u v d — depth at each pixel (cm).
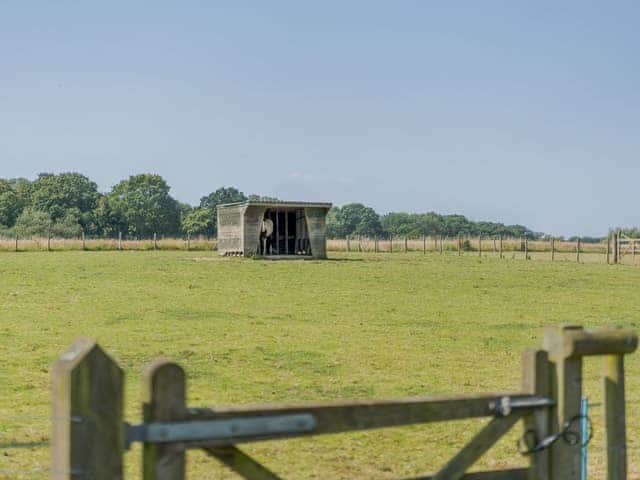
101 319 2545
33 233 14050
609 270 4997
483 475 757
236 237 5769
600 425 1378
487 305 3120
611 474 793
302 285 3700
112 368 577
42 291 3247
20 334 2239
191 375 1766
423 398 705
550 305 3145
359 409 673
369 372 1836
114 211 17050
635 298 3416
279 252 6166
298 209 6028
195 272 4234
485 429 740
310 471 1138
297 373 1812
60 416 563
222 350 2059
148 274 4059
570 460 759
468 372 1858
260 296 3247
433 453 1235
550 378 759
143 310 2758
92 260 5112
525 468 769
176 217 17725
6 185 17325
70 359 563
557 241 8806
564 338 747
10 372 1753
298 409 649
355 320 2655
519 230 19762
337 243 8281
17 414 1400
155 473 597
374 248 8056
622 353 782
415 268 4838
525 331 2491
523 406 742
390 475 1127
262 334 2330
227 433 618
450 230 19725
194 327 2428
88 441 565
